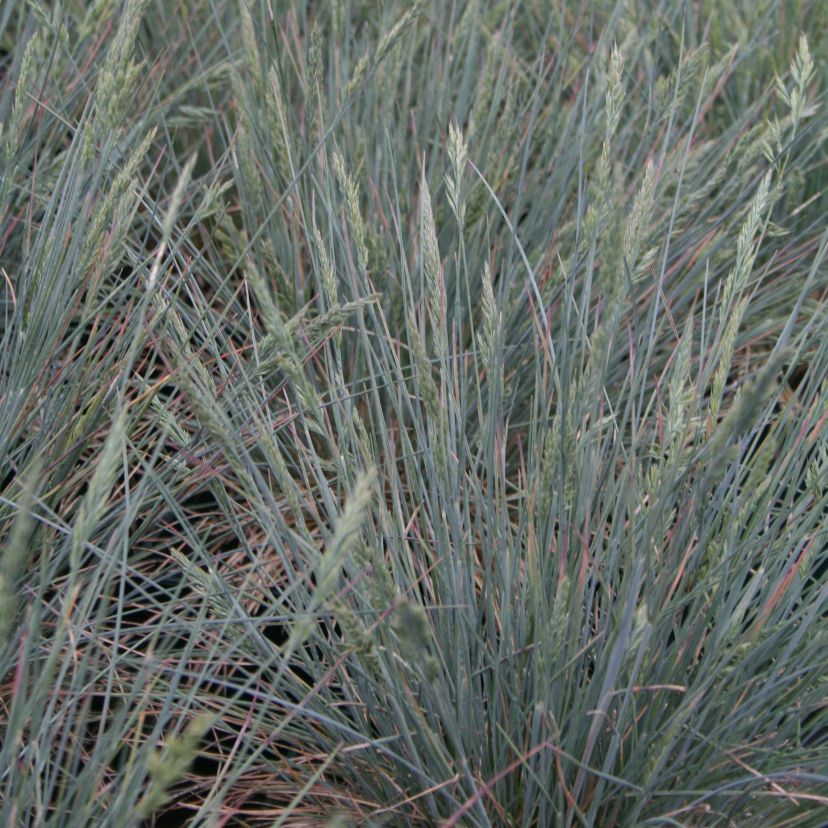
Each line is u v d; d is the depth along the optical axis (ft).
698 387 3.22
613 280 2.91
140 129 3.61
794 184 4.01
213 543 3.59
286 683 3.21
